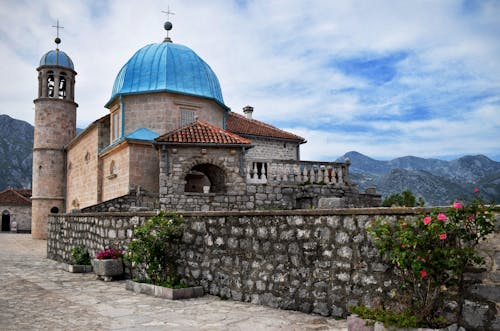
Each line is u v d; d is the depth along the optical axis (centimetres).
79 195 3347
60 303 905
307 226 791
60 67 3994
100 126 2858
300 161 2127
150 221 1063
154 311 817
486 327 544
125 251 1283
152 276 1066
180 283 1016
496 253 545
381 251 631
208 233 989
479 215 543
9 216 5891
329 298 744
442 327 558
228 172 2022
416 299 601
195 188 2502
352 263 714
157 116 2548
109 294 1016
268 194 2041
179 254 1055
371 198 2275
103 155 2744
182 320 743
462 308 562
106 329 687
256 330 670
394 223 651
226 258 943
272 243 849
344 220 732
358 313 608
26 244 3155
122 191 2398
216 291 959
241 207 2000
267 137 3047
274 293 836
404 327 553
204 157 2009
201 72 2722
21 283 1198
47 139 3925
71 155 3738
